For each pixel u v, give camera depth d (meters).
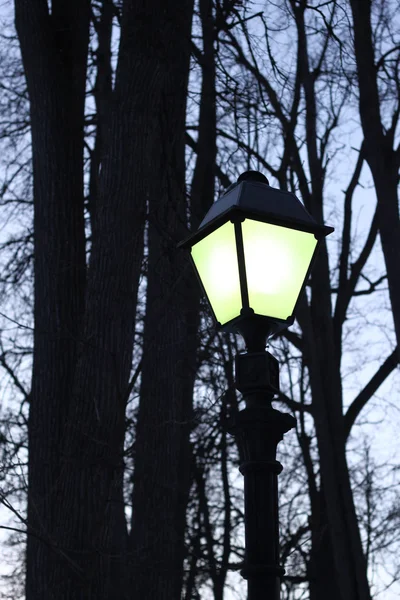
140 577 9.58
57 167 9.95
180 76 11.03
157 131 11.05
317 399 15.60
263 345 4.44
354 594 14.24
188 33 11.10
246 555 4.12
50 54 10.20
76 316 9.47
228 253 4.37
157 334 10.80
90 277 8.91
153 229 11.44
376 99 14.65
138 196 9.20
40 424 8.95
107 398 8.33
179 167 11.66
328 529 15.45
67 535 7.82
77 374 8.52
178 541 10.66
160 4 9.80
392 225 14.11
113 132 9.42
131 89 9.49
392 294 13.86
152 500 10.45
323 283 16.67
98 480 8.02
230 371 12.34
